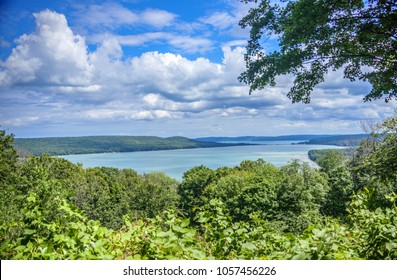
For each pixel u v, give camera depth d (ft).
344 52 36.55
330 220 16.58
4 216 38.52
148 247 10.89
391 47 34.81
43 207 11.05
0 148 123.13
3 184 90.27
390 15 32.19
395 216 12.57
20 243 10.07
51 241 10.07
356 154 90.12
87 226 10.75
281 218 115.34
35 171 74.13
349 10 33.76
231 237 11.87
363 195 18.07
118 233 11.88
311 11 33.68
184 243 11.02
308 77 39.22
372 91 38.93
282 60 38.24
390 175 51.44
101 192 159.02
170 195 187.32
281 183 127.44
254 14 40.68
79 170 191.52
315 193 123.65
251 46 41.60
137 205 176.96
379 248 10.62
